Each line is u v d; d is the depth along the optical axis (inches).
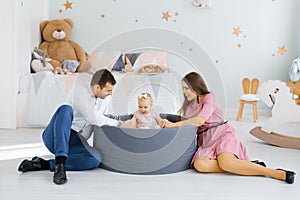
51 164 99.7
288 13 193.8
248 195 87.4
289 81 186.4
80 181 94.3
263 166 103.5
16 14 148.4
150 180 96.5
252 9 195.3
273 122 135.9
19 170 99.0
